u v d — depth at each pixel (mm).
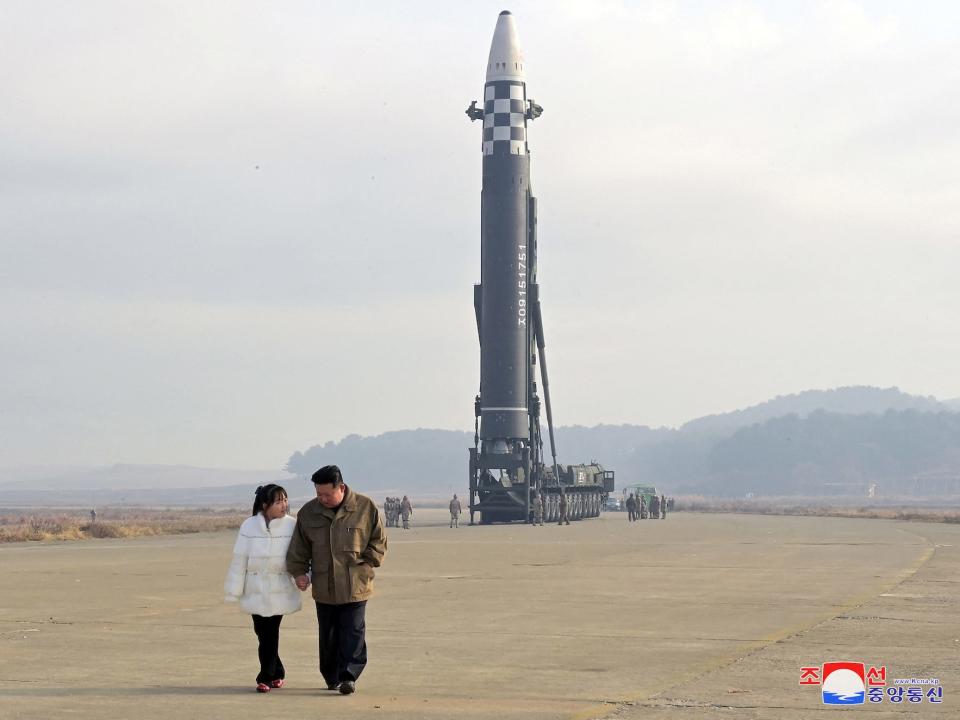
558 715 13789
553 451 86312
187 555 45750
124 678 16453
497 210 81188
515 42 81812
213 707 14312
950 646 19062
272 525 15617
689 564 38344
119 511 165250
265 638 15531
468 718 13633
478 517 105125
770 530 68938
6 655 18578
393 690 15508
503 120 81188
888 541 53750
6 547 53625
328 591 15258
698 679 16203
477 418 82188
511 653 18672
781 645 19328
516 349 81500
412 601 26578
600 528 74125
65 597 27844
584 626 22000
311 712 14008
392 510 78812
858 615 23422
